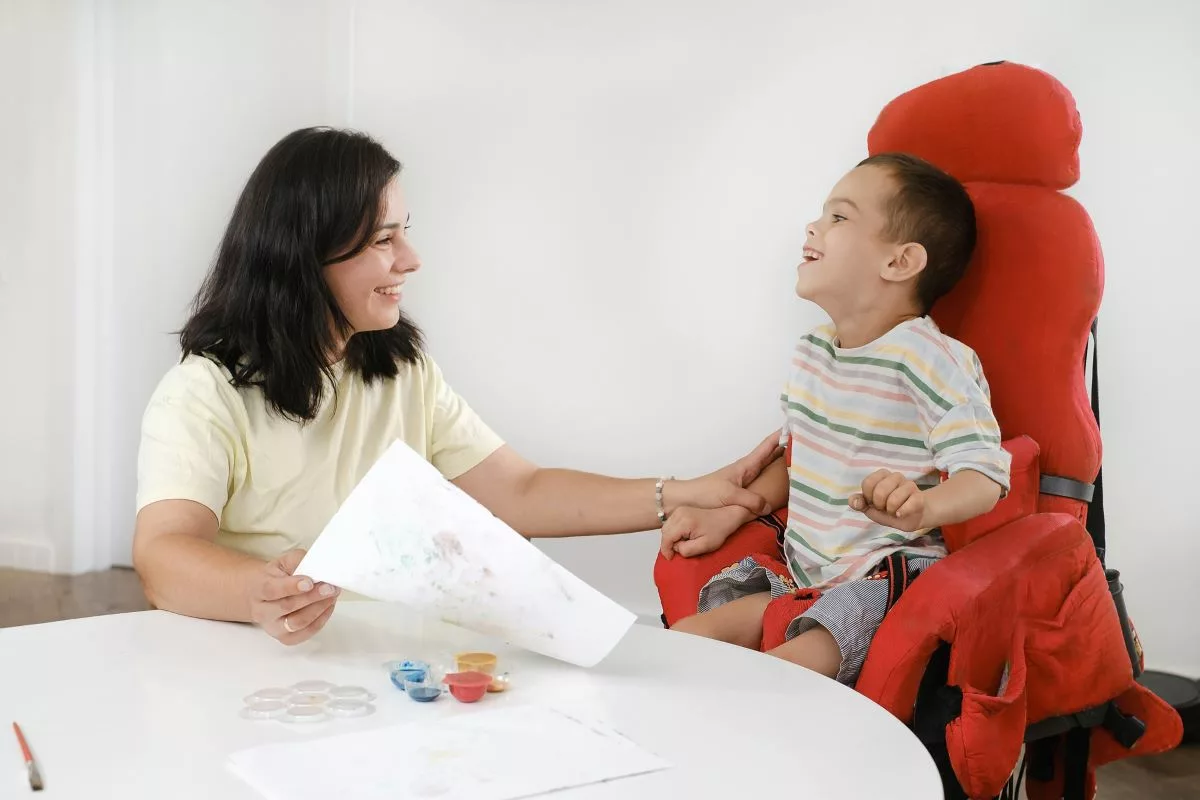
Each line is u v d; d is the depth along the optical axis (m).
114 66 3.29
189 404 1.26
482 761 0.71
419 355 1.54
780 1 2.61
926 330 1.55
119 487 3.45
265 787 0.66
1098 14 2.35
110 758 0.71
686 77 2.70
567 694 0.87
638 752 0.74
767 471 1.69
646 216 2.76
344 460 1.42
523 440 2.91
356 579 0.92
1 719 0.77
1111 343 2.38
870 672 1.24
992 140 1.63
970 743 1.17
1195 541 2.37
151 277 3.32
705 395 2.74
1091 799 1.44
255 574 1.00
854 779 0.71
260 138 3.13
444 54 2.90
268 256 1.32
